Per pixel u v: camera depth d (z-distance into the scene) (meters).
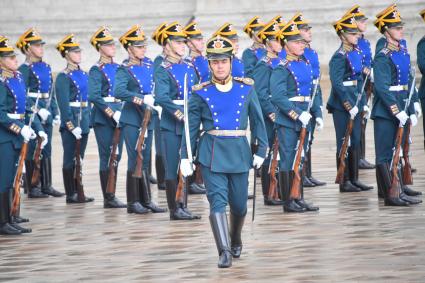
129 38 26.62
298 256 19.48
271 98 25.55
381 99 25.81
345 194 28.34
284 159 25.56
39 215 26.88
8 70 24.06
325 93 59.66
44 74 30.34
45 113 29.84
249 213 25.67
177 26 25.48
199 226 23.89
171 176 25.12
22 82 24.27
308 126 25.66
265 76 27.75
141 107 26.45
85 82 29.42
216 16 75.75
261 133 19.66
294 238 21.45
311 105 25.78
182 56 25.80
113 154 27.84
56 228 24.48
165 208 26.91
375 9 70.25
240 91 19.50
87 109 29.53
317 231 22.19
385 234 21.38
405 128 26.34
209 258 19.78
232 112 19.34
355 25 28.80
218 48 19.39
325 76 66.69
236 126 19.34
